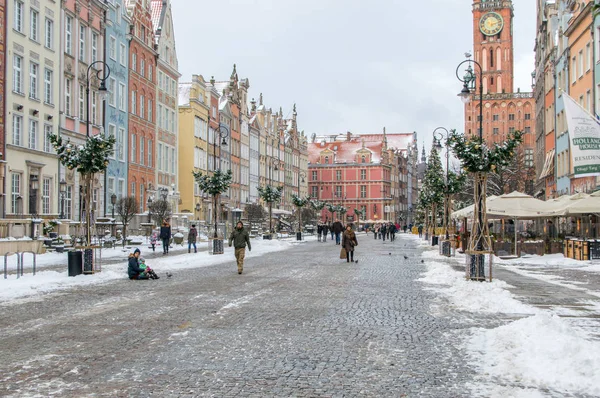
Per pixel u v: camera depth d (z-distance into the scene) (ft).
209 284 66.90
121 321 41.81
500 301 51.03
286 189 423.64
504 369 28.22
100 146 78.23
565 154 174.40
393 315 44.83
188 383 26.18
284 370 28.48
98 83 169.37
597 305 50.65
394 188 555.28
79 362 29.94
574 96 162.30
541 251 118.83
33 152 135.44
